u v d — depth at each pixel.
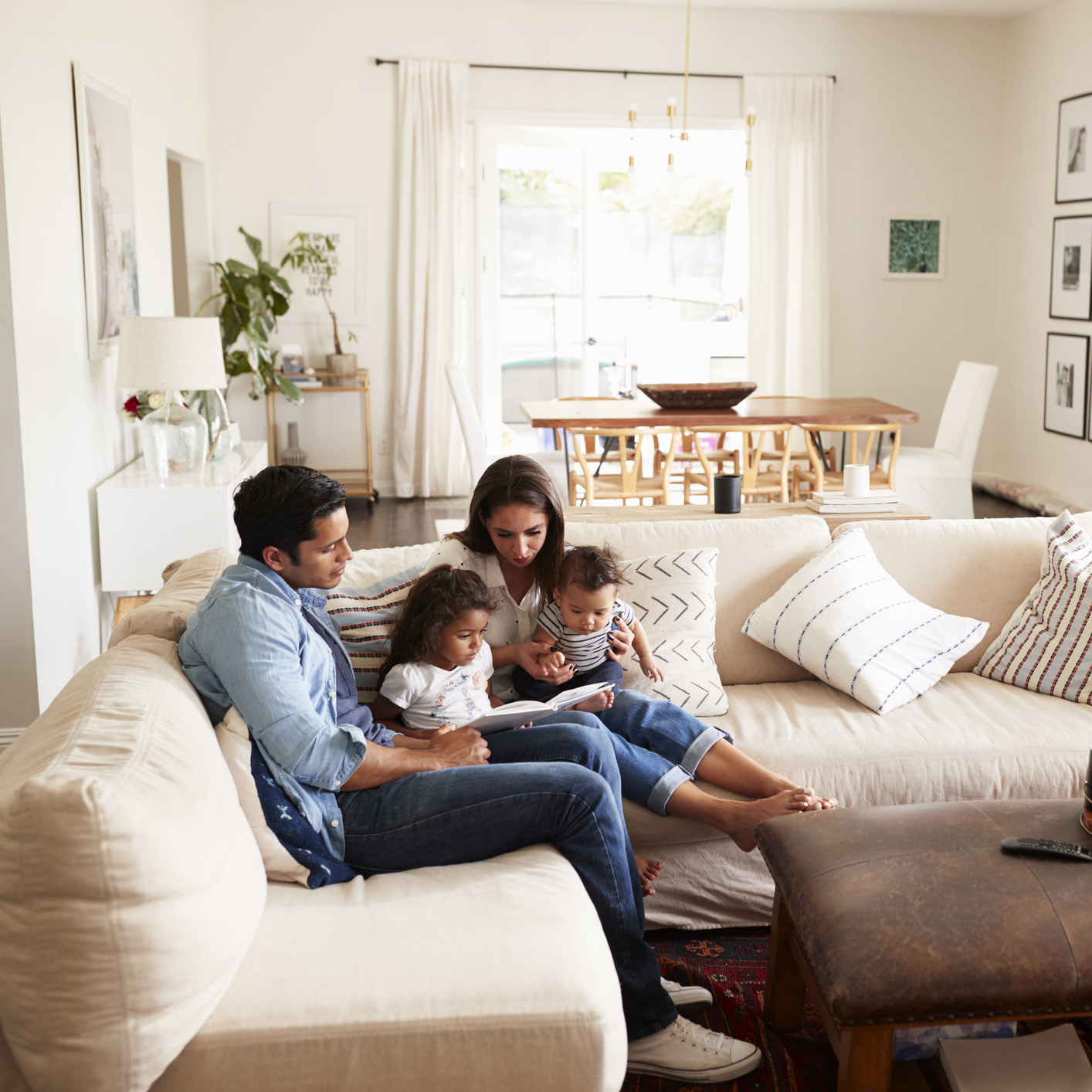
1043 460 7.19
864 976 1.47
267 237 6.93
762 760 2.23
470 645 2.11
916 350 7.70
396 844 1.76
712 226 8.98
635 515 3.24
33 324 3.24
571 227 7.38
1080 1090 1.58
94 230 3.87
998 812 1.80
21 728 3.24
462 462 7.33
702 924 2.26
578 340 7.55
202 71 6.34
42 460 3.31
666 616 2.53
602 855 1.77
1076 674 2.50
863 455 6.50
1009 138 7.47
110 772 1.28
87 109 3.79
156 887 1.20
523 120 7.06
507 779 1.77
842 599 2.58
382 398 7.25
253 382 6.56
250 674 1.63
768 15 7.16
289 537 1.71
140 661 1.65
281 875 1.66
